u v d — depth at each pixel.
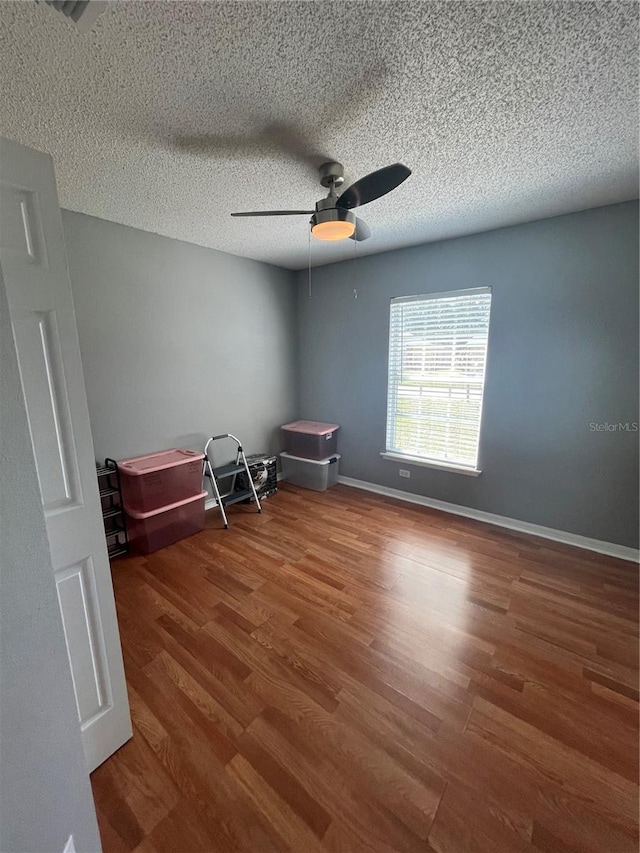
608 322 2.39
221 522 3.10
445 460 3.28
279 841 1.04
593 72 1.20
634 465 2.43
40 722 0.73
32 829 0.72
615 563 2.45
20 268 0.96
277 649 1.73
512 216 2.47
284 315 3.96
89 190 2.03
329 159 1.74
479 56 1.14
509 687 1.52
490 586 2.21
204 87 1.26
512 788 1.16
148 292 2.77
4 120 1.41
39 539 0.71
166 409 2.99
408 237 2.90
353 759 1.25
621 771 1.20
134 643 1.77
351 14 1.00
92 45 1.06
